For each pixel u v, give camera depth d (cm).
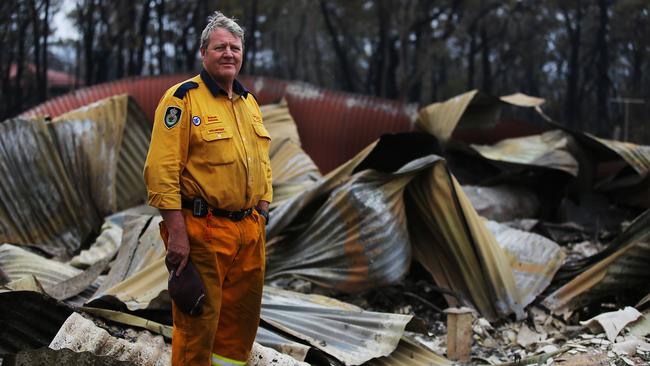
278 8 3180
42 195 769
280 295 527
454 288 623
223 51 322
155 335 413
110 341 381
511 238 685
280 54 3756
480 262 611
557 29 3325
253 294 341
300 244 618
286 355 395
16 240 739
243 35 333
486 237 624
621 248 597
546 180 974
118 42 2392
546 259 650
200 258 318
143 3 2512
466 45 3838
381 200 614
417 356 470
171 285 316
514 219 917
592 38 3066
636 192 935
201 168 318
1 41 2366
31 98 2536
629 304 586
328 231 611
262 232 343
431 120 993
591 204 971
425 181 642
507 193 939
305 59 3244
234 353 346
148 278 480
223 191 318
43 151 784
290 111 1165
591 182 988
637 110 2552
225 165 318
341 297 617
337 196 612
